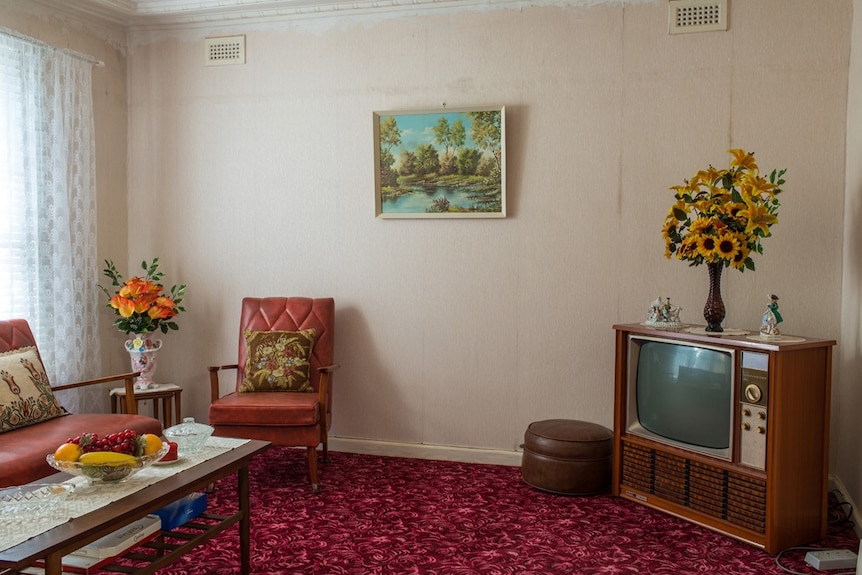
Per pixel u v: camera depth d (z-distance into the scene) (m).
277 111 3.70
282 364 3.33
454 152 3.42
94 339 3.57
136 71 3.90
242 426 2.98
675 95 3.17
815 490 2.44
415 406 3.56
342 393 3.65
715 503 2.51
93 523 1.57
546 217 3.35
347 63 3.59
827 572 2.18
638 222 3.23
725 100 3.11
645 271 3.23
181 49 3.82
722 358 2.48
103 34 3.74
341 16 3.58
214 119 3.79
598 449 2.91
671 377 2.68
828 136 2.99
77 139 3.44
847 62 2.96
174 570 2.20
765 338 2.43
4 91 3.10
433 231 3.50
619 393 2.89
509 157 3.38
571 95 3.29
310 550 2.37
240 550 2.24
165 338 3.91
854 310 2.76
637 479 2.83
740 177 2.63
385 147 3.51
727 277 3.13
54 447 2.28
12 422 2.46
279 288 3.73
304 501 2.86
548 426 3.08
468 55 3.42
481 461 3.45
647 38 3.19
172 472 1.95
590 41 3.26
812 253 3.02
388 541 2.45
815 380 2.41
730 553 2.34
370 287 3.60
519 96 3.36
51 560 1.46
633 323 3.21
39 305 3.24
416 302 3.54
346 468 3.34
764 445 2.33
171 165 3.87
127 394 2.97
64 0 3.41
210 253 3.83
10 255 3.15
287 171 3.70
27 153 3.17
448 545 2.41
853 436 2.72
